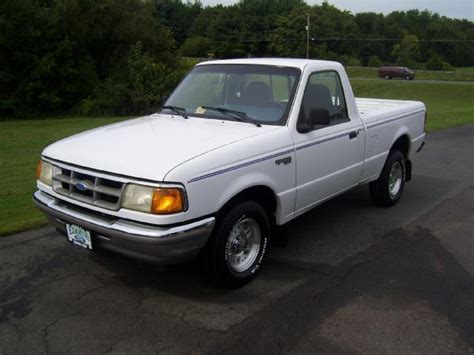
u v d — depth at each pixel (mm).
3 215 6176
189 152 3838
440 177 8719
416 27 119438
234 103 4988
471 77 76750
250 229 4395
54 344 3479
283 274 4594
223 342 3506
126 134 4387
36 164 10125
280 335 3594
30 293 4203
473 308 4016
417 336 3607
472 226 6012
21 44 42094
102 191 3752
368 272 4664
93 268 4684
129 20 49938
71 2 45344
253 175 4156
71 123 32188
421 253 5148
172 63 53250
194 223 3691
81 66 46312
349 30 106375
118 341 3516
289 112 4652
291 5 107812
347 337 3578
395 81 69375
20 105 42625
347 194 7410
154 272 4609
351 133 5441
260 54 107688
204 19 118938
